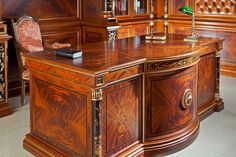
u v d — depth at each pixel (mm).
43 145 2686
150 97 2686
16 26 3988
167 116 2805
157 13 6258
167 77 2754
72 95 2398
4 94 3660
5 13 4219
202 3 5668
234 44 5379
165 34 3898
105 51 2854
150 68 2635
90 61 2428
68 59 2496
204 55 3482
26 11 4438
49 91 2592
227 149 2904
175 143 2820
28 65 2727
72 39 5016
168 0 6113
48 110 2637
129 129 2580
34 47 4117
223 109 3893
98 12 4836
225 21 5438
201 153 2826
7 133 3203
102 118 2328
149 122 2709
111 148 2443
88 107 2289
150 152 2707
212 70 3707
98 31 4875
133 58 2539
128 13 5672
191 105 3064
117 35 5168
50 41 4699
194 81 3111
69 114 2455
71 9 4961
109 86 2348
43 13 4617
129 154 2559
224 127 3383
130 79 2518
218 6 5484
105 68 2219
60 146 2582
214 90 3809
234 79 5262
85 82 2234
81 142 2398
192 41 3416
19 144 2959
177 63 2758
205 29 5703
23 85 3959
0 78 3611
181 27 6035
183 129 2945
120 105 2469
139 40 3520
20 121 3518
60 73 2408
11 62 4375
